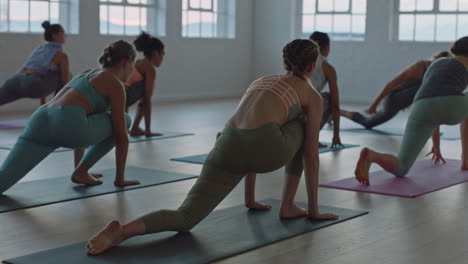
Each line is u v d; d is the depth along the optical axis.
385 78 11.55
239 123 3.10
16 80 7.41
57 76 7.46
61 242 3.03
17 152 3.89
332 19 12.05
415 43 11.23
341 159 5.61
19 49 9.30
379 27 11.53
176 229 3.02
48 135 3.84
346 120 8.81
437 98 4.62
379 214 3.64
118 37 10.59
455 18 10.98
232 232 3.17
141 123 8.13
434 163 5.35
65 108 3.81
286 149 3.09
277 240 3.05
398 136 7.21
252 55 13.02
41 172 4.74
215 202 3.09
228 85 12.60
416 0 11.30
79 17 9.96
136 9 10.93
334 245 3.01
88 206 3.76
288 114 3.16
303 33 12.41
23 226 3.31
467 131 5.02
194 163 5.29
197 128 7.70
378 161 4.41
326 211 3.65
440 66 4.74
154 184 4.38
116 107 4.00
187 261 2.71
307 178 3.36
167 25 11.30
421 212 3.70
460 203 3.94
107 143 4.22
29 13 9.46
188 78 11.80
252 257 2.82
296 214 3.47
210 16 12.24
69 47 9.88
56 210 3.65
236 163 3.07
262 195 4.12
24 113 8.99
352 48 11.81
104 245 2.80
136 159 5.44
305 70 3.30
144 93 6.60
